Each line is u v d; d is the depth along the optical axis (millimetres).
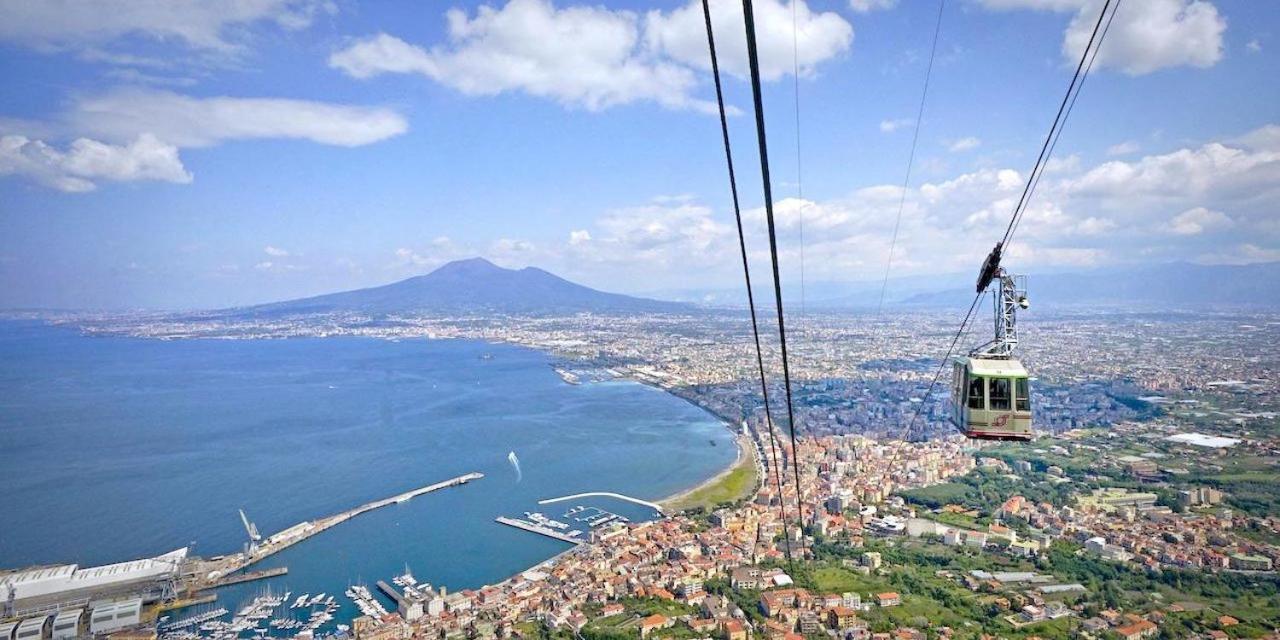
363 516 131875
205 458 174250
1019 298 35719
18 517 131000
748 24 9672
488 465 168875
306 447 186750
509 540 119500
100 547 116688
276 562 109500
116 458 175500
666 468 166125
